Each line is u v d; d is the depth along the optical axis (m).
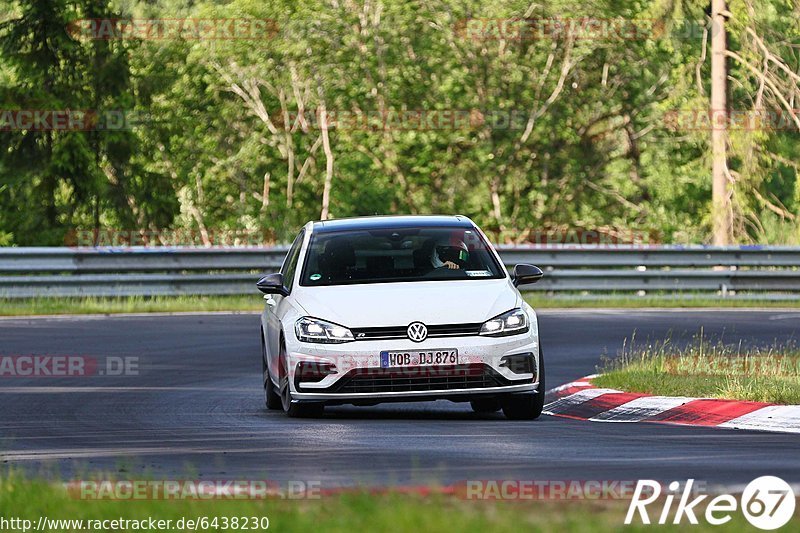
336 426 37.34
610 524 19.50
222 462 29.70
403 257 41.25
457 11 158.62
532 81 161.50
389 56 161.62
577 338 67.12
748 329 71.31
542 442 33.16
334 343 38.09
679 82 142.75
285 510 20.66
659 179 169.00
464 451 31.33
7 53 149.00
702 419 39.25
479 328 38.28
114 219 159.12
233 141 180.38
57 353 59.84
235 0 164.50
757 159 131.75
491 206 168.12
